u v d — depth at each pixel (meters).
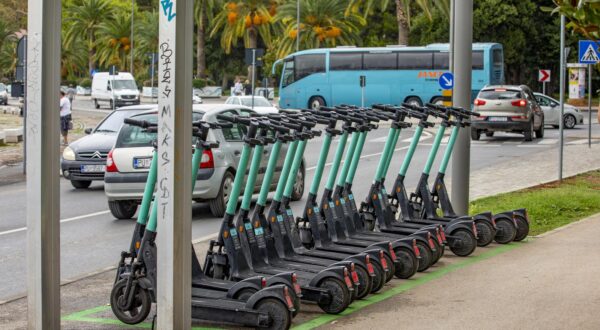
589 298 8.99
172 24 6.80
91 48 104.94
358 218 10.86
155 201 8.07
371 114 10.88
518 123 35.44
